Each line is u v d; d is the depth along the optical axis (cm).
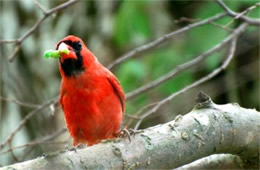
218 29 1255
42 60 1335
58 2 1404
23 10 1350
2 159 1185
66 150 564
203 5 1317
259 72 1411
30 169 529
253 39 1409
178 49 1303
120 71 1288
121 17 1316
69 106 794
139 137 602
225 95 1453
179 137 614
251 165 706
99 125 796
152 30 1334
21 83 1302
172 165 612
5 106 1265
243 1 1222
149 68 1286
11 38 1325
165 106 1263
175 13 1427
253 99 1402
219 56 1255
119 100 822
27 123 1255
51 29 1366
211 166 707
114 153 580
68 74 782
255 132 670
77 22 1402
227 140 647
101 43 1387
